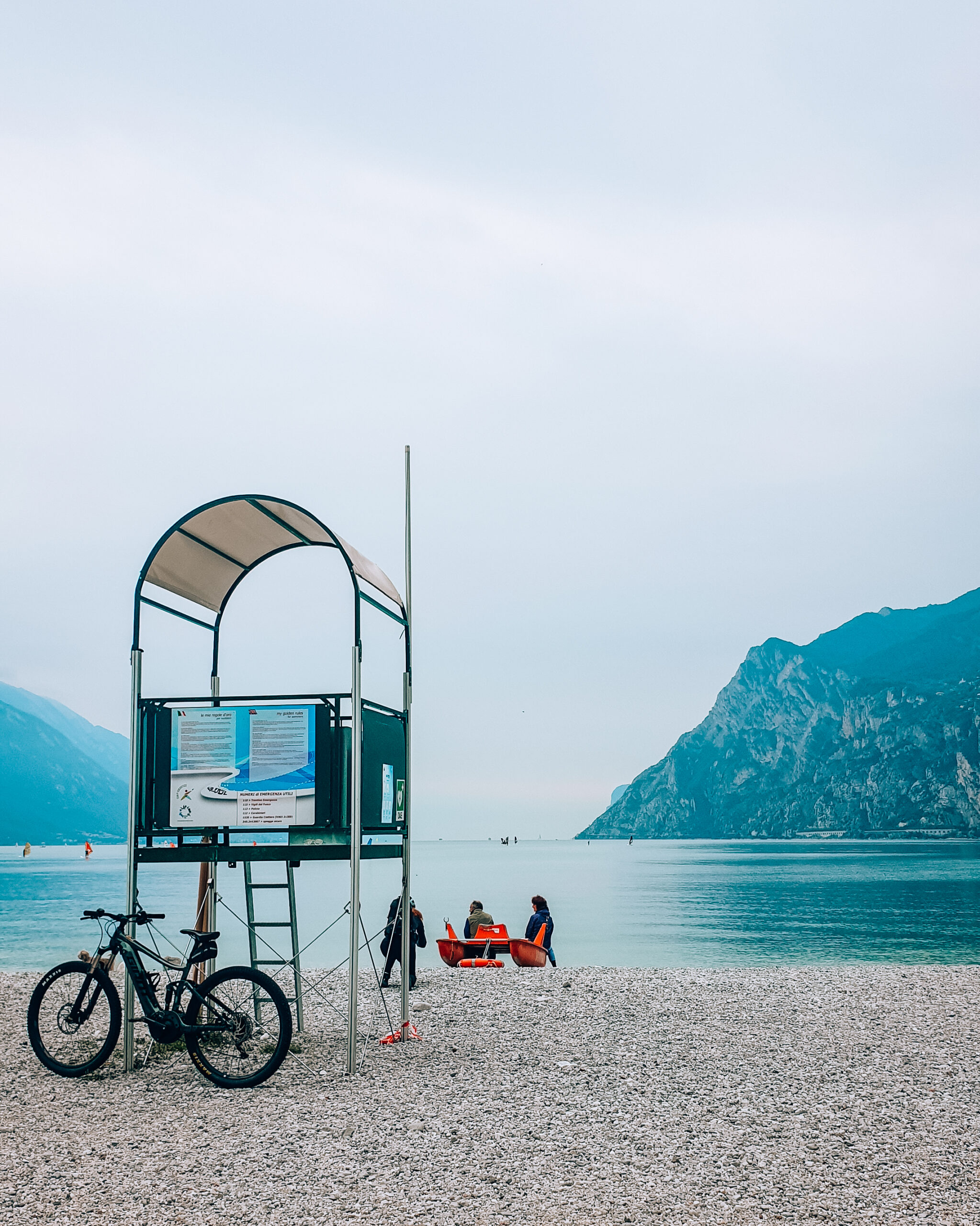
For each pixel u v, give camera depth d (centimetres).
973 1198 469
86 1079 715
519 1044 847
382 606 862
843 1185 487
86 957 838
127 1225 443
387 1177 502
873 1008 1039
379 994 1163
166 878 9738
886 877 8850
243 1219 448
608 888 7206
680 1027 927
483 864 14625
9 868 13588
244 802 779
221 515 831
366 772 795
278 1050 694
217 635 988
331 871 11494
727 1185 488
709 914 4488
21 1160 530
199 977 832
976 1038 873
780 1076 723
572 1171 509
